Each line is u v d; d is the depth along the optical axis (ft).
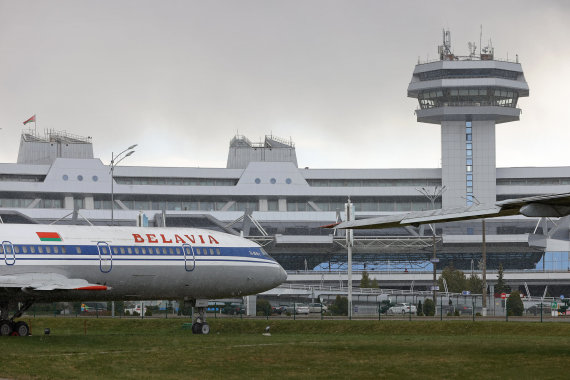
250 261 204.13
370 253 652.48
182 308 312.91
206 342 171.63
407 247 597.52
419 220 122.93
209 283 197.57
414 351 150.82
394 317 291.79
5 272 169.68
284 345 164.96
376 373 121.80
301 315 346.13
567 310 371.97
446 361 134.31
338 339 184.44
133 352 147.84
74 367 126.41
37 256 173.58
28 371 120.47
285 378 116.98
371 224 127.13
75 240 179.63
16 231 174.50
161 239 192.13
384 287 622.13
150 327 231.71
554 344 165.27
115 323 236.84
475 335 205.77
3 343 160.25
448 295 445.78
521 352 146.92
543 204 117.29
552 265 653.71
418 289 620.49
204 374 120.98
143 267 186.50
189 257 194.08
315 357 141.49
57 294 176.14
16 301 178.19
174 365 130.52
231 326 226.79
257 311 350.23
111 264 181.98
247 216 622.54
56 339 172.35
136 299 191.42
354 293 435.12
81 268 178.09
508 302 387.55
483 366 127.65
